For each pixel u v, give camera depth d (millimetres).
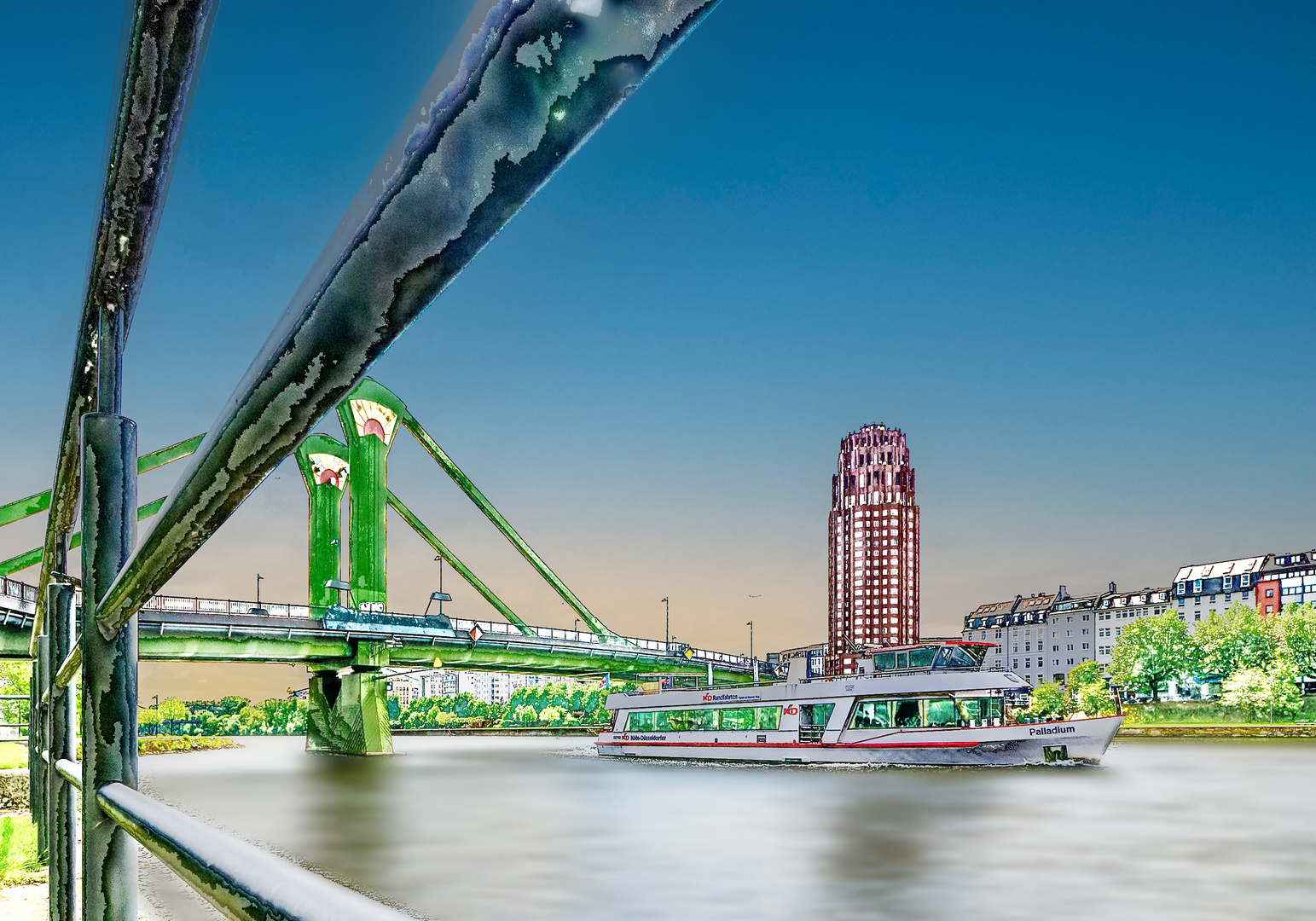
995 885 26969
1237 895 25781
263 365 862
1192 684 134250
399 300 749
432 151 592
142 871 22062
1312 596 171625
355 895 706
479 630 90062
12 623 52906
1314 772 60094
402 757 88375
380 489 93875
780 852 31906
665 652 104500
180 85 1050
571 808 43406
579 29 518
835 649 59625
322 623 79250
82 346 1808
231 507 1136
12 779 23656
